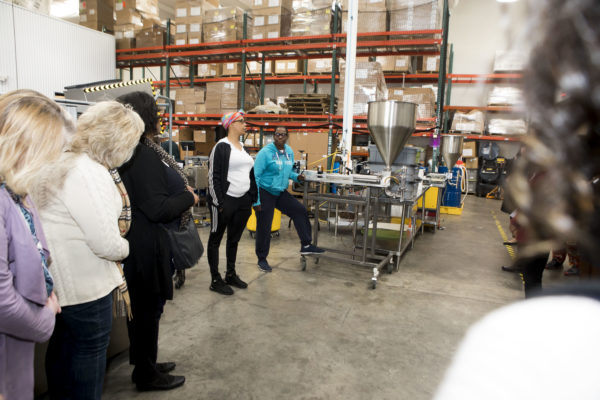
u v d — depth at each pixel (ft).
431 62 25.16
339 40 19.43
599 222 0.58
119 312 4.53
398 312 9.21
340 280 11.30
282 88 34.45
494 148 30.60
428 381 6.52
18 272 3.19
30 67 21.06
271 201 11.39
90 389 4.27
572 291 0.77
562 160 0.60
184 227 6.05
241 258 13.20
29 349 3.52
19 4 20.48
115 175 4.48
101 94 8.57
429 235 17.85
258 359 7.02
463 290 10.81
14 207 3.22
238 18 21.77
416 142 30.48
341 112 19.06
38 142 3.22
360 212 15.93
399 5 17.47
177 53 23.20
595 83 0.54
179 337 7.72
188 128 26.27
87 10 25.12
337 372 6.69
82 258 4.01
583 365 0.72
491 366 0.83
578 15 0.55
